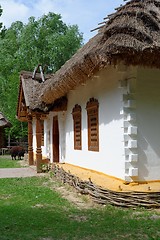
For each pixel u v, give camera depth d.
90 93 11.41
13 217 6.70
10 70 41.72
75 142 13.48
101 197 7.85
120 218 6.51
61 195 9.13
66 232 5.64
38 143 15.40
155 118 8.80
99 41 8.16
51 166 14.82
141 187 8.04
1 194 9.51
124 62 7.87
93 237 5.37
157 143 8.79
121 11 8.13
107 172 9.84
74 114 13.50
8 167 18.42
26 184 11.44
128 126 8.55
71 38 40.72
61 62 40.78
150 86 8.77
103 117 10.16
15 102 32.34
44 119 20.69
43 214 6.94
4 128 36.91
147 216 6.61
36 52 40.28
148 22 7.80
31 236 5.44
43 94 13.70
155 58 7.54
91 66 8.68
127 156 8.50
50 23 42.38
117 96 9.02
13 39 43.91
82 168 12.38
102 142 10.28
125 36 7.32
